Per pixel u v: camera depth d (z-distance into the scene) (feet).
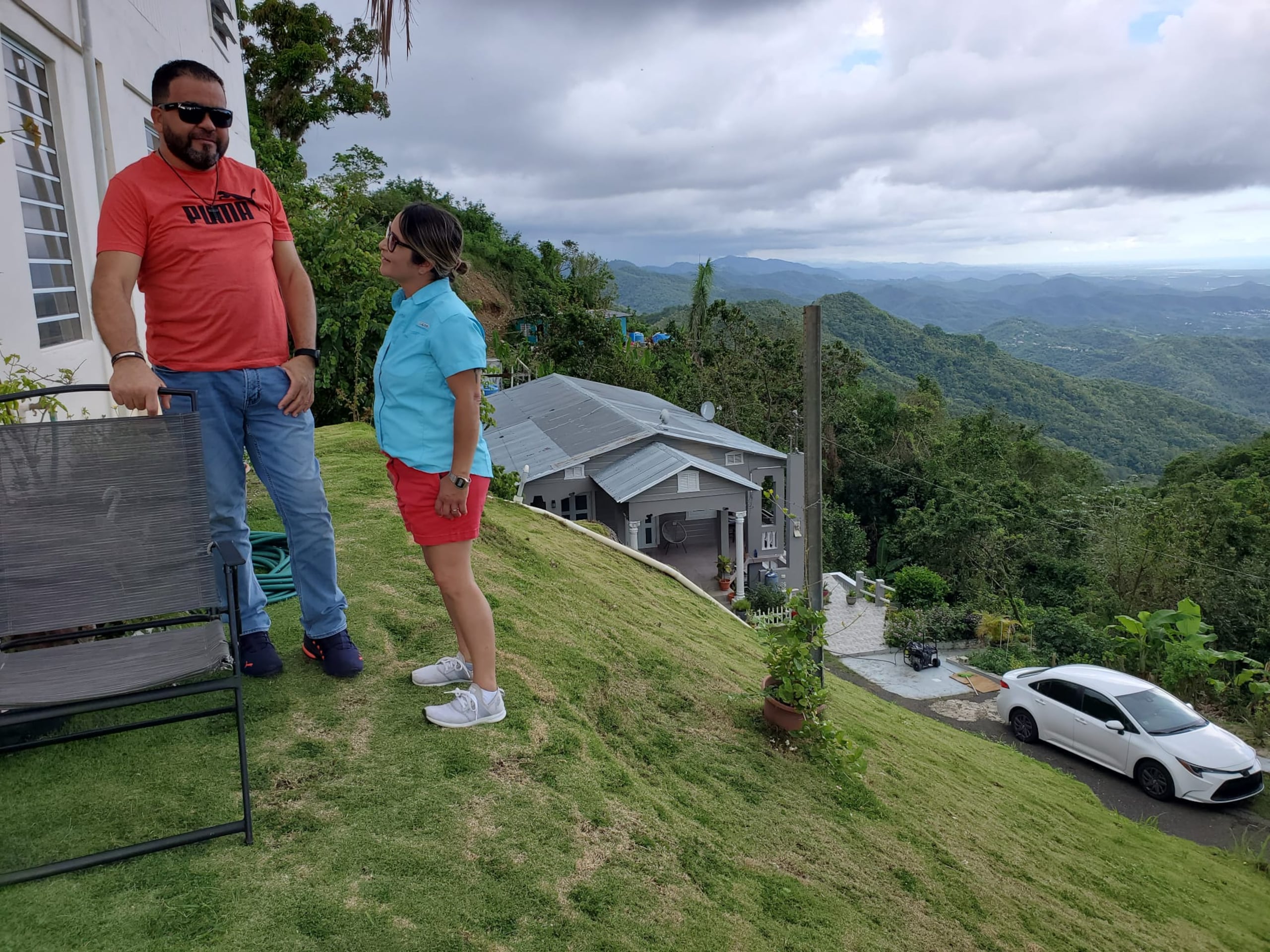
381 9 11.77
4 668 7.43
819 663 23.25
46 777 8.48
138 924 6.62
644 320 180.14
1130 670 57.62
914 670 56.44
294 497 10.59
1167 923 16.57
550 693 13.01
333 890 7.50
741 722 16.38
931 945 11.16
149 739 9.47
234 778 8.93
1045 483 140.87
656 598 26.78
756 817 12.62
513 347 121.19
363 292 36.96
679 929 8.76
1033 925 13.29
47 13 17.13
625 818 10.43
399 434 9.41
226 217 9.56
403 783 9.42
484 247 134.62
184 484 8.10
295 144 83.51
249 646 11.16
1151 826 28.09
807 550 25.21
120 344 8.21
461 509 9.35
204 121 8.79
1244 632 69.05
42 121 17.46
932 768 20.88
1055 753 40.24
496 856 8.64
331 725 10.36
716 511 62.54
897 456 132.98
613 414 65.87
